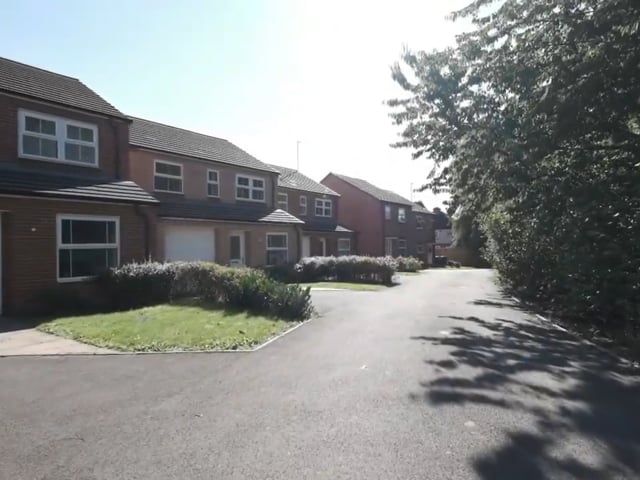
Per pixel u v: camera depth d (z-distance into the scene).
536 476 3.77
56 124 14.44
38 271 12.58
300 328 10.86
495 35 9.72
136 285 13.31
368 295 18.84
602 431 4.70
